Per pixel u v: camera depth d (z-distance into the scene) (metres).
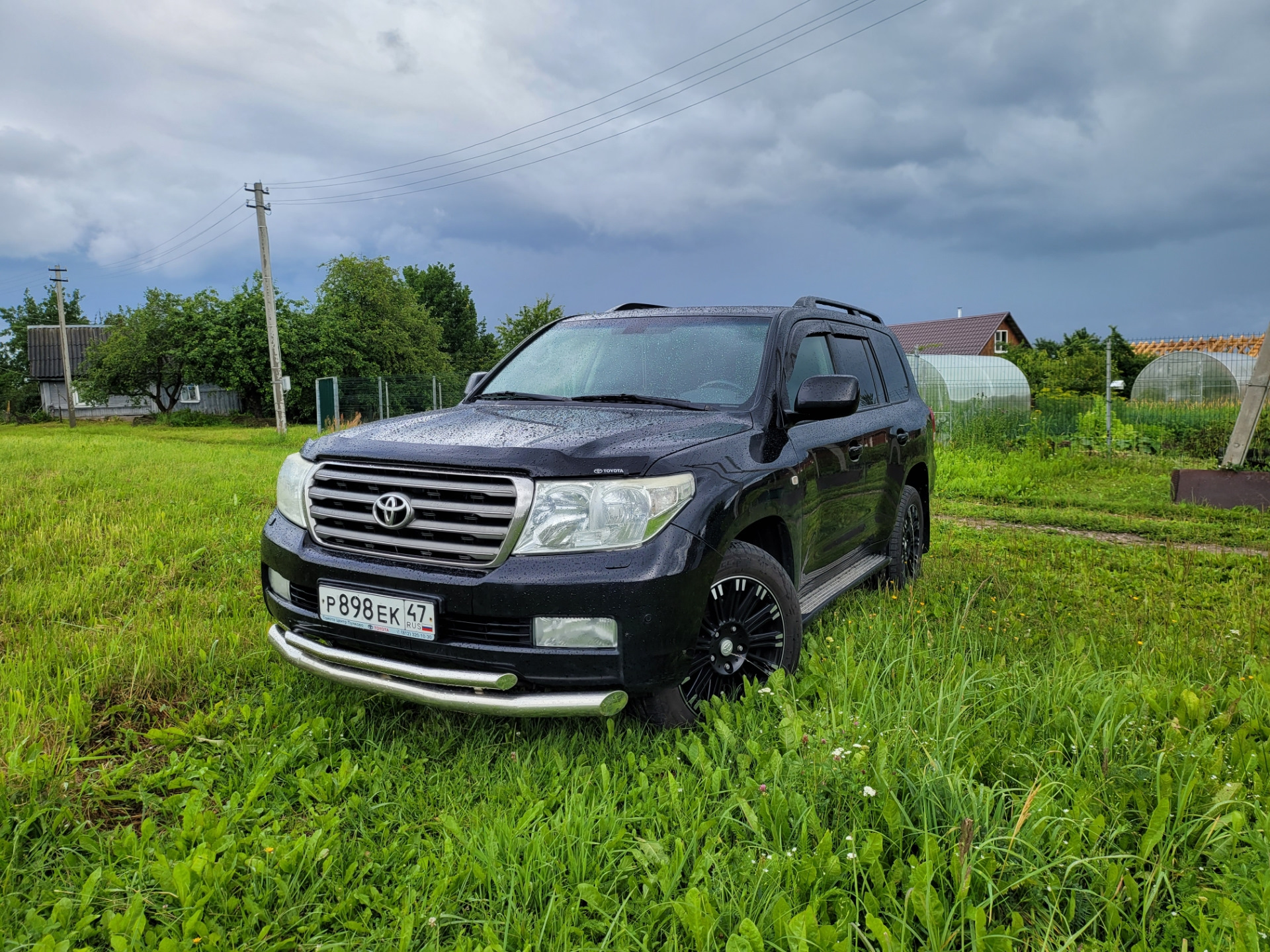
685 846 2.14
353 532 2.78
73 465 10.95
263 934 1.82
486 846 2.11
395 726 2.96
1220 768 2.40
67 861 2.11
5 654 3.54
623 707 2.54
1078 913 1.91
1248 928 1.67
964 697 2.91
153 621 4.06
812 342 4.18
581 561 2.51
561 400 3.71
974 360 18.88
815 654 3.41
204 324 37.00
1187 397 18.83
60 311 37.53
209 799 2.48
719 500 2.78
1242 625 4.18
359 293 46.00
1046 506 9.84
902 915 1.83
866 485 4.32
